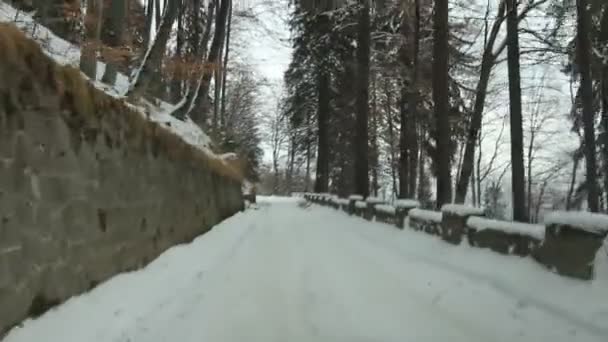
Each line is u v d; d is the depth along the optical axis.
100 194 5.46
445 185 13.45
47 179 4.32
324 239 12.09
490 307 5.05
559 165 35.28
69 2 9.82
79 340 3.94
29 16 8.94
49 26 9.86
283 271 7.85
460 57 19.59
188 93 17.06
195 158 10.91
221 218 15.22
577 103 18.73
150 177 7.32
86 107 5.09
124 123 6.23
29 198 4.02
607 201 16.52
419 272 7.03
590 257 4.44
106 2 11.38
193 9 20.95
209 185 12.86
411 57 21.45
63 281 4.55
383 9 20.89
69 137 4.75
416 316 5.33
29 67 4.06
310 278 7.30
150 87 15.80
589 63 13.56
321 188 31.98
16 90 3.87
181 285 6.38
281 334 4.83
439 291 6.01
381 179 47.19
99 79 11.33
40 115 4.22
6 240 3.68
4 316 3.62
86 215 5.09
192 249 8.96
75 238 4.82
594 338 3.81
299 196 51.81
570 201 29.31
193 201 10.52
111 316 4.62
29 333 3.77
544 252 5.09
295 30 28.92
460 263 6.60
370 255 9.10
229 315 5.39
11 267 3.73
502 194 47.47
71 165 4.77
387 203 13.09
